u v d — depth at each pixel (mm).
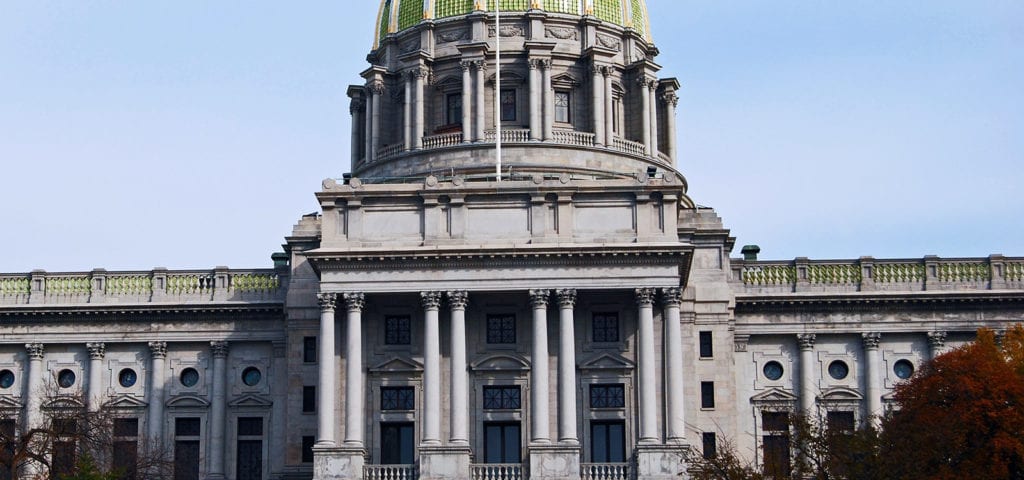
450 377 102188
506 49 126250
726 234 111375
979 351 96188
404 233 103812
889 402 113188
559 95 127000
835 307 114188
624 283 102375
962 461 91188
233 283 116250
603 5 130000
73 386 115938
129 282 117062
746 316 114312
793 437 97000
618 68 128500
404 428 104812
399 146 126000
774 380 113938
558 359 102500
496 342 105250
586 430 103875
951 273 115125
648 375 101312
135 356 116188
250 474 113625
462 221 103688
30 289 117062
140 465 103438
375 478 101062
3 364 116562
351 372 102250
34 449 100875
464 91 124688
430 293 102688
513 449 104250
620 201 103812
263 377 114875
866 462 87625
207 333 115438
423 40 127938
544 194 103812
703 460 96875
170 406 114688
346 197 104188
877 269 115312
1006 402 92625
